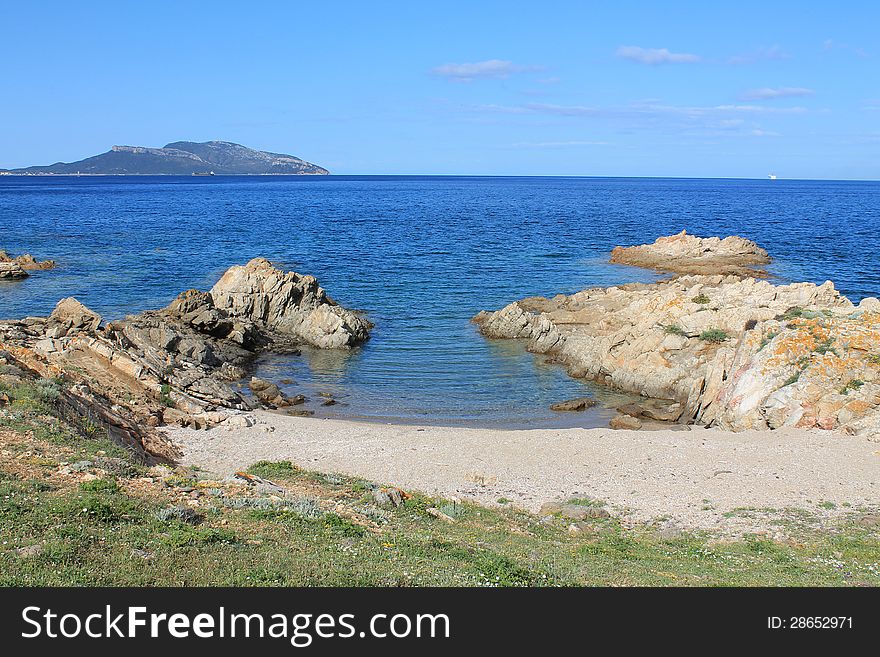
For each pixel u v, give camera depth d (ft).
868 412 124.16
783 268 308.19
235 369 168.14
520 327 201.05
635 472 106.73
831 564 72.69
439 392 159.22
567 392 160.56
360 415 144.46
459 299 246.06
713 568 70.28
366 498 87.40
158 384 136.15
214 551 58.34
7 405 99.40
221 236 404.16
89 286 257.55
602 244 387.96
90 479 74.64
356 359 182.60
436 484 101.19
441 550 67.36
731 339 161.68
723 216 596.29
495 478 103.40
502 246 372.17
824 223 526.57
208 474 94.94
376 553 63.46
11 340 143.54
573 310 217.77
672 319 174.29
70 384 120.78
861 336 134.10
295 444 118.83
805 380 130.00
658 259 323.57
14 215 538.47
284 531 67.05
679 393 154.92
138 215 548.31
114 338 153.99
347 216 557.33
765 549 77.71
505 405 151.74
